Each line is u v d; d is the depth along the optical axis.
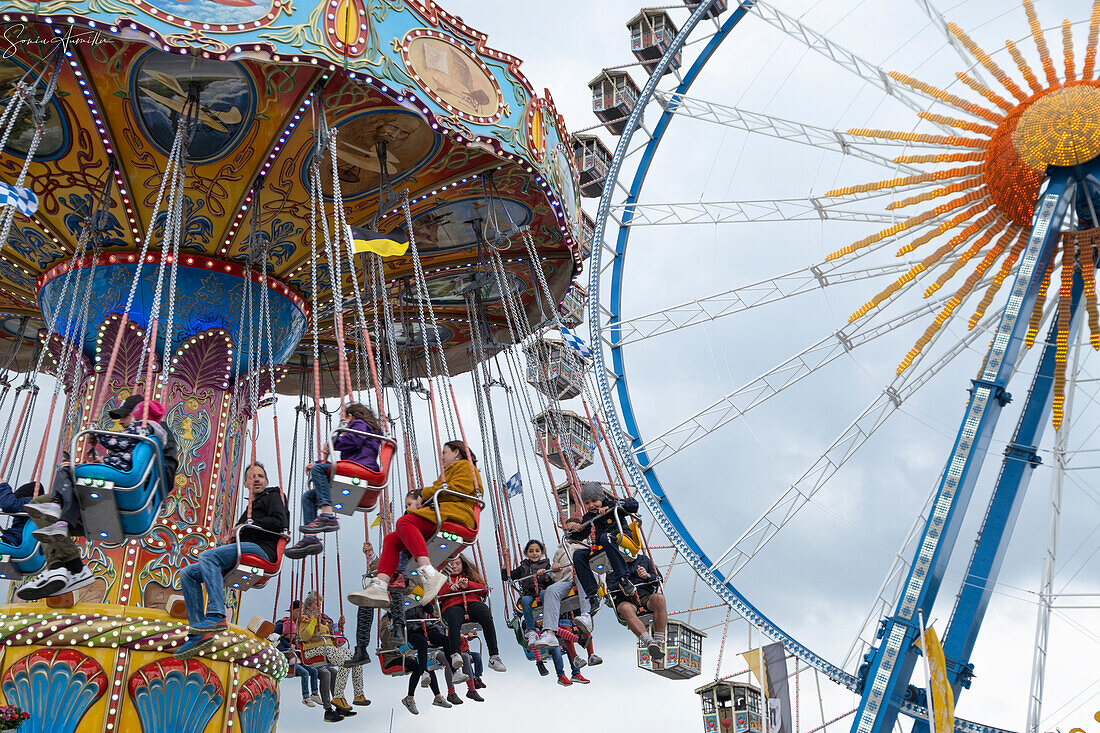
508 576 15.64
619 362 23.66
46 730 12.77
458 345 21.48
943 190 21.56
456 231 17.73
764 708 22.75
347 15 13.20
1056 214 19.41
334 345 20.84
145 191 15.02
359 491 11.16
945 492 18.25
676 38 24.20
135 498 9.91
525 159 15.15
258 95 13.97
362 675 16.97
